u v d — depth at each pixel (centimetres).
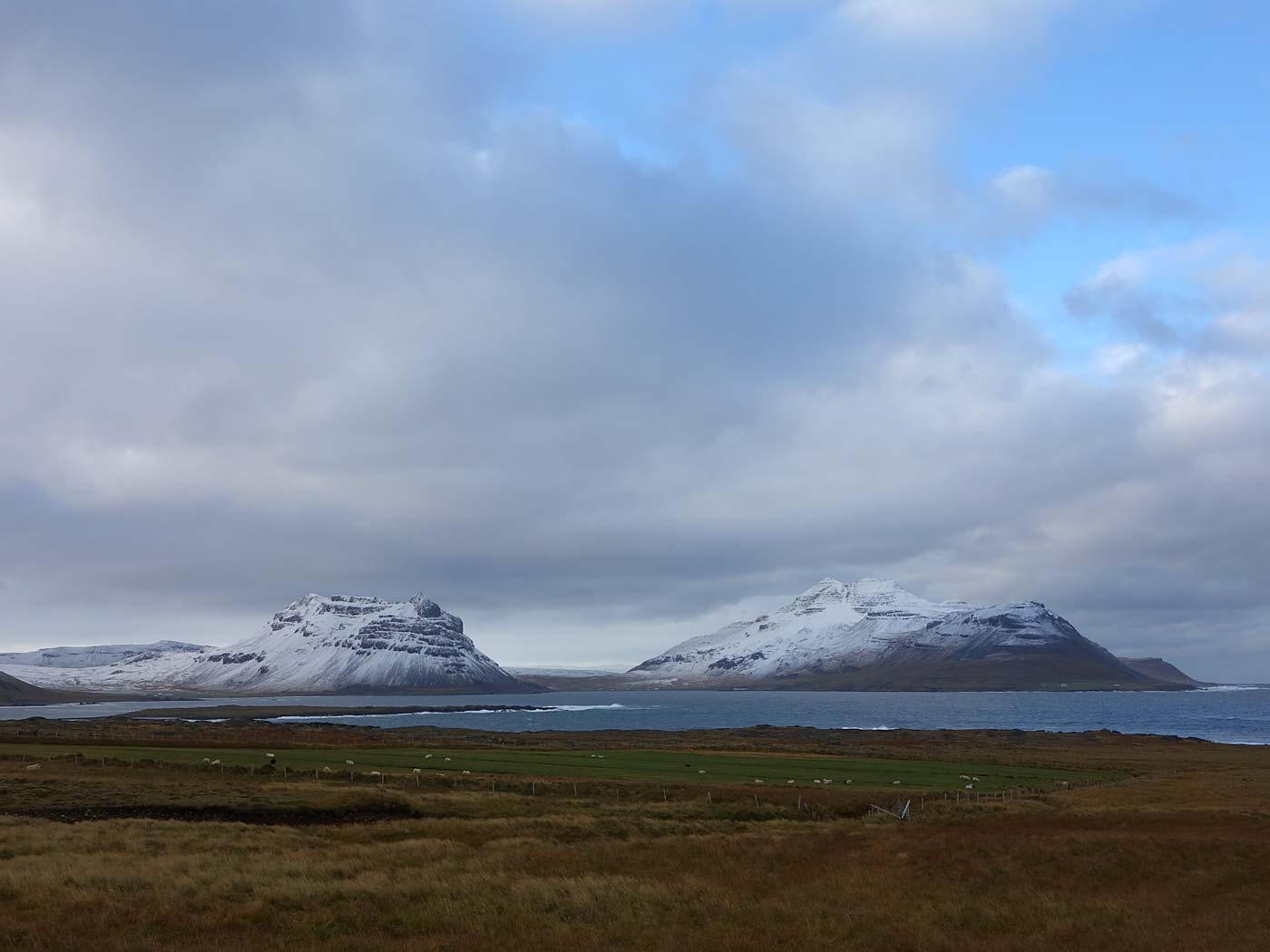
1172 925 3011
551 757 10744
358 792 5844
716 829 5294
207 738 13038
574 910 2981
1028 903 3309
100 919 2628
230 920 2698
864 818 6438
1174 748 16038
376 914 2847
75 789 5516
